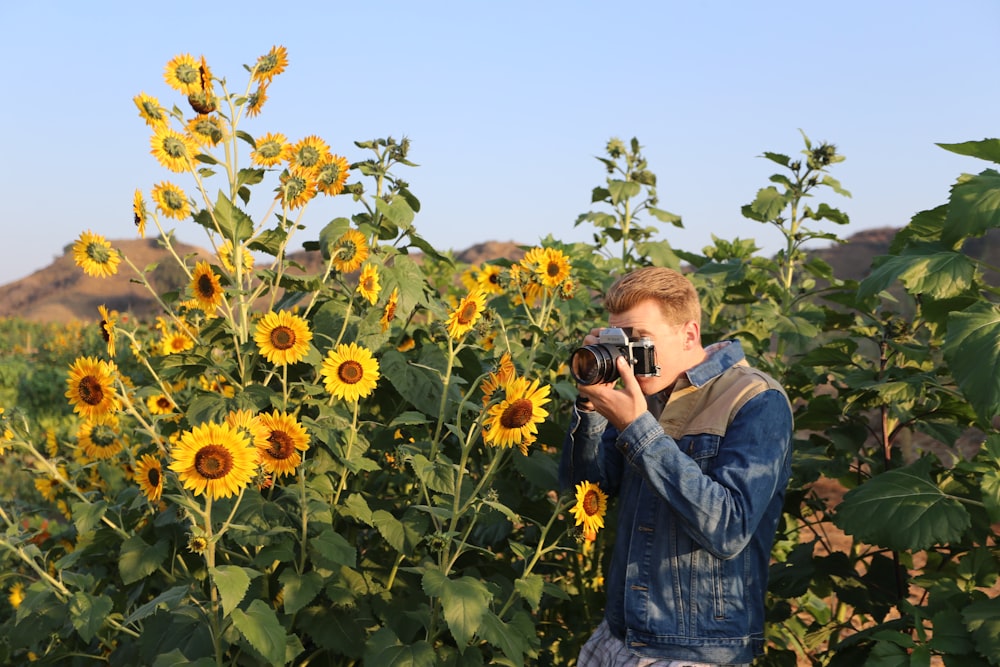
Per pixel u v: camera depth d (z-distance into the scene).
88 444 3.51
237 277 3.31
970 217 2.62
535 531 3.80
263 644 2.43
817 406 3.83
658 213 5.45
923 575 3.29
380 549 3.47
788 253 4.71
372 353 3.38
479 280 4.52
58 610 2.98
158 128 3.24
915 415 3.71
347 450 3.16
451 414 3.40
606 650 2.66
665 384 2.62
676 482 2.35
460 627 2.56
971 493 3.08
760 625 2.56
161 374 3.49
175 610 2.76
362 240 3.51
